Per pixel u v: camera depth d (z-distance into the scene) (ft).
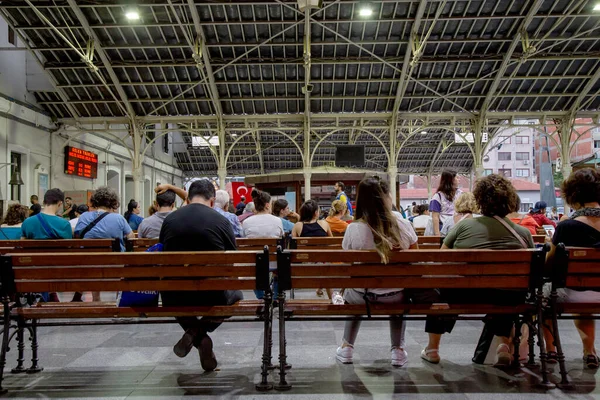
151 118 64.90
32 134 55.06
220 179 65.72
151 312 9.79
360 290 10.68
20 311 9.80
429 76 59.93
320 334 13.97
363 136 91.56
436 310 9.84
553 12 50.01
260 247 16.79
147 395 9.16
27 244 15.48
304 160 66.85
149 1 47.75
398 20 50.37
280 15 50.49
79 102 59.98
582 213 10.51
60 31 50.24
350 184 52.08
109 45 52.65
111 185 76.48
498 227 10.62
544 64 57.62
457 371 10.52
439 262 9.66
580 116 66.85
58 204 17.43
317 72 59.62
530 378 10.00
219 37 53.36
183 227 10.48
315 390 9.35
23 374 10.59
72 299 19.42
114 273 9.55
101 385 9.78
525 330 11.71
